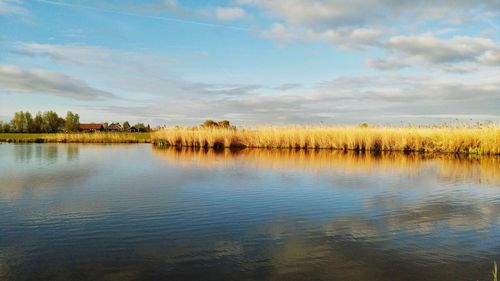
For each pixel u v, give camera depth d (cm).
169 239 827
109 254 741
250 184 1489
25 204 1148
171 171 1872
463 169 1948
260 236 848
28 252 750
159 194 1296
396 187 1431
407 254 742
